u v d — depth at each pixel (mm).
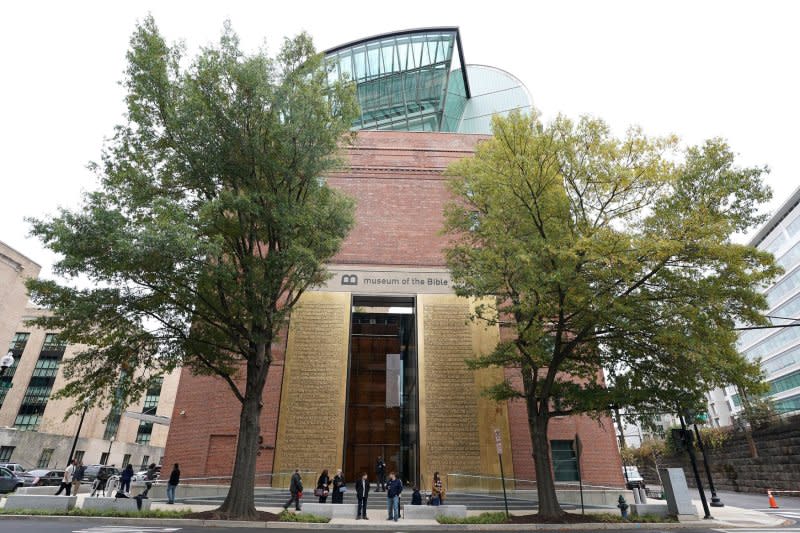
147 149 15625
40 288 13781
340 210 16531
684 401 15156
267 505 18047
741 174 14320
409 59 36844
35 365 56125
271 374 23219
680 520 15953
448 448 22141
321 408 22672
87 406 14984
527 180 15836
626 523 15117
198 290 15297
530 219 16359
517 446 22438
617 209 15945
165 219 13008
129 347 15219
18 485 25828
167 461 22734
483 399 23094
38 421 53406
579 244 13789
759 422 37906
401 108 36594
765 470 36562
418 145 30578
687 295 14383
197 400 23766
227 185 15914
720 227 13477
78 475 20703
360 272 25875
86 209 13664
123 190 15062
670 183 14945
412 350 26141
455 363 23812
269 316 15695
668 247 13328
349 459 26422
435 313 24922
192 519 13453
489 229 16500
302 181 16422
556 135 16312
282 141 15125
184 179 15430
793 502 27484
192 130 14461
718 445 43188
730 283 14180
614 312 14398
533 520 15078
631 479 35344
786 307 60938
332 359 23703
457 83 39031
